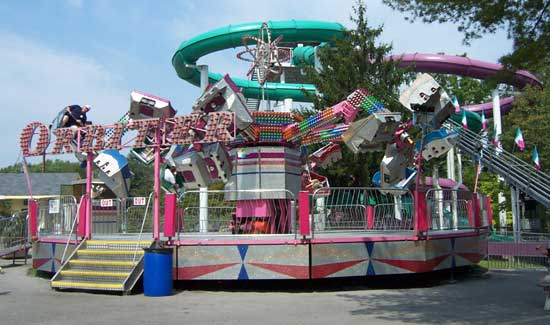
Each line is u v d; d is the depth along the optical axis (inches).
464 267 575.8
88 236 466.0
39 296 387.2
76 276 419.8
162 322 287.1
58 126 494.6
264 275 409.1
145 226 571.8
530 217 1086.4
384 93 750.5
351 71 779.4
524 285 457.7
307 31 945.5
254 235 438.6
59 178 1743.4
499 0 316.8
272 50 563.2
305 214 410.9
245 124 447.2
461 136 936.3
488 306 341.1
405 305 347.3
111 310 327.0
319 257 410.3
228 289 427.8
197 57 1017.5
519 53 323.6
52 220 550.3
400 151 458.6
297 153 526.6
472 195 543.5
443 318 297.0
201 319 295.7
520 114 1163.3
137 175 1660.9
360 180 784.9
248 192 495.2
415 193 446.3
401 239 436.8
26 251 709.9
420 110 423.5
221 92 448.5
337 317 301.6
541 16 321.1
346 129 466.9
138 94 470.9
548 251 358.0
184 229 512.1
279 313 315.9
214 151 447.5
